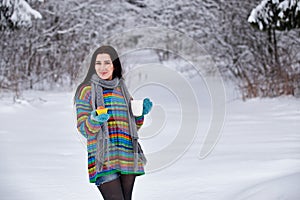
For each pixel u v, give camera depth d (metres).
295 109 10.42
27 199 4.26
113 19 19.30
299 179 3.86
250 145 6.53
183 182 4.72
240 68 15.60
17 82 12.50
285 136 7.20
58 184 4.76
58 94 13.20
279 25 11.44
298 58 14.25
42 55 15.31
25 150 6.50
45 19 16.25
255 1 15.66
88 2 17.53
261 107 11.18
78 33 16.78
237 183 4.54
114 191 3.30
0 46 14.02
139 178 4.97
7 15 12.05
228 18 16.70
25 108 10.52
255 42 15.29
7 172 5.23
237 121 9.23
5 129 8.20
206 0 17.98
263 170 4.95
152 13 20.12
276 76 12.87
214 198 4.13
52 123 9.08
